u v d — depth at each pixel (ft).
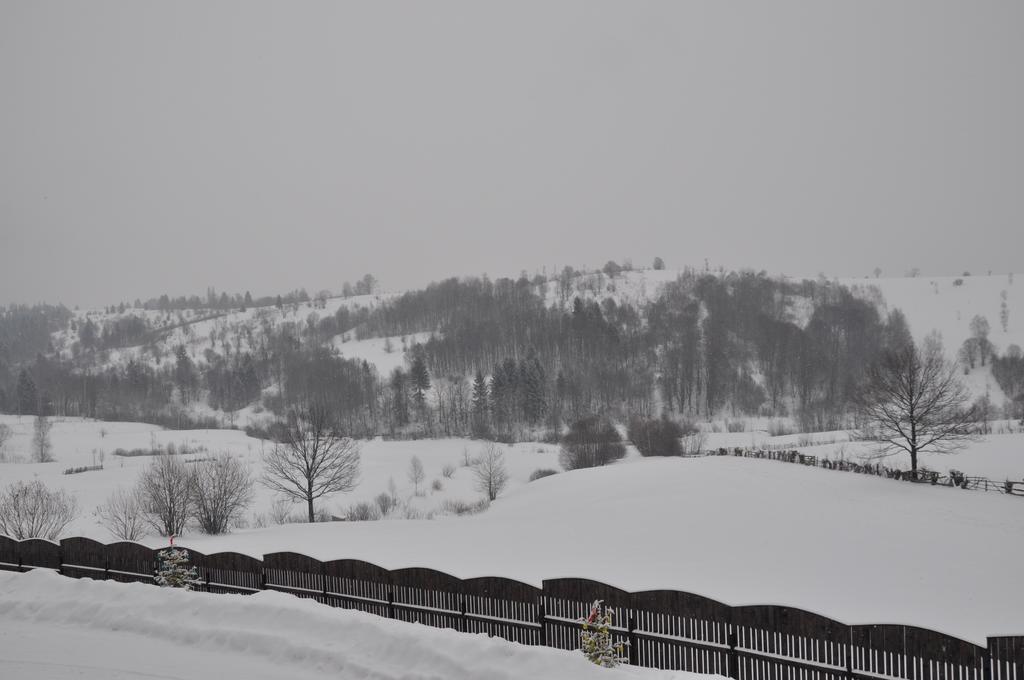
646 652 49.57
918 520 134.82
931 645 42.11
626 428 334.44
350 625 42.04
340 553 118.21
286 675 38.50
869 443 249.14
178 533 139.44
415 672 36.73
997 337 589.73
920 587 99.71
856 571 107.96
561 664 35.60
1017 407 408.87
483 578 55.26
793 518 139.64
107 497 181.78
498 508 181.06
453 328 618.03
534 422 405.39
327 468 185.57
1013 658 40.22
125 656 41.73
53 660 41.24
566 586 52.08
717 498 156.97
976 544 119.85
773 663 46.01
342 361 529.86
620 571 107.96
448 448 322.96
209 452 304.71
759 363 517.96
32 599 51.52
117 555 75.61
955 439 182.39
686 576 105.09
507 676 35.09
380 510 197.06
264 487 220.23
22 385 524.11
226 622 45.03
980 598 94.53
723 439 337.31
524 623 53.01
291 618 43.98
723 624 47.47
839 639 44.27
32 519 128.57
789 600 92.84
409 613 58.08
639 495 167.32
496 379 424.87
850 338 560.20
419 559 114.62
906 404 182.39
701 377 483.10
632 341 541.34
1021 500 147.54
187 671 39.27
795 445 270.46
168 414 501.97
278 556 66.03
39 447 319.47
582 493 179.11
